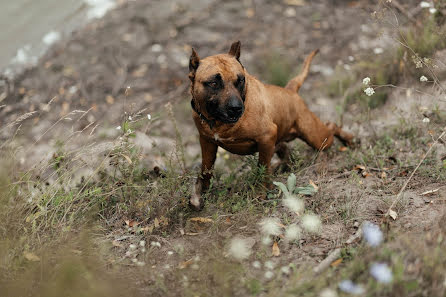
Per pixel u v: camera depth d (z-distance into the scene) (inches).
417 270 147.9
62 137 341.1
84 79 464.4
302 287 152.0
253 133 228.1
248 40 502.3
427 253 151.3
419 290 141.1
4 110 435.5
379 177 240.7
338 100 383.6
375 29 444.1
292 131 271.6
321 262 168.7
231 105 208.2
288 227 196.7
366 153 273.7
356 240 181.8
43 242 196.4
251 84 233.3
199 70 221.1
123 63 485.7
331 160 283.3
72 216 207.9
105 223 223.1
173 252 195.8
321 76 432.5
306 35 494.9
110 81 458.9
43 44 534.0
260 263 178.4
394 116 318.7
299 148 293.7
